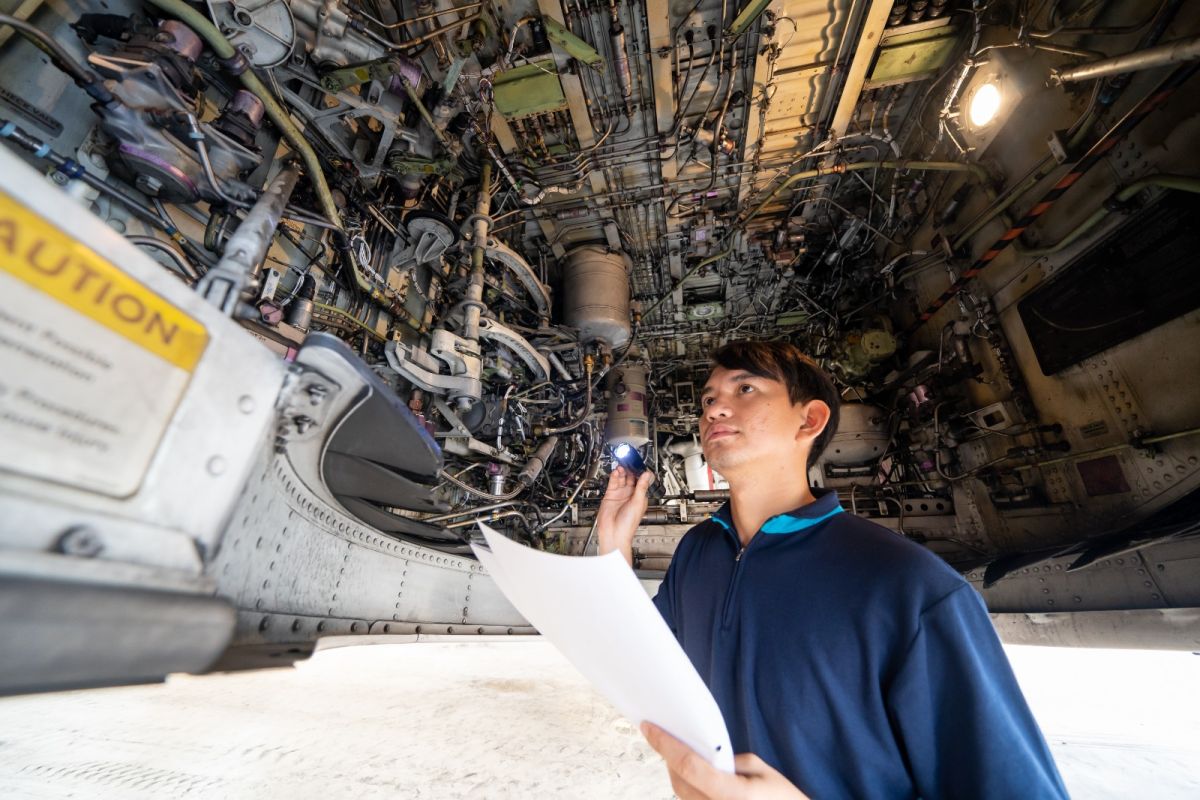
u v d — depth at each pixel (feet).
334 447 3.83
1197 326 9.26
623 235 18.48
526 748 5.61
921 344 18.88
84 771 4.80
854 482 20.61
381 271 11.35
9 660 1.23
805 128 15.07
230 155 6.77
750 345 4.28
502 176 14.88
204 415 1.90
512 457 15.21
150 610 1.59
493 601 13.35
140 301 1.61
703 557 3.89
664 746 2.22
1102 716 6.76
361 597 8.37
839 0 11.71
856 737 2.51
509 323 17.85
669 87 13.15
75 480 1.44
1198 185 8.40
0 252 1.23
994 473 15.10
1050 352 12.71
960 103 13.70
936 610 2.44
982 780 2.11
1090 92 10.48
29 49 5.49
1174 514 9.61
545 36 11.69
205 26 6.34
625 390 21.38
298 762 5.06
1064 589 11.34
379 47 8.87
